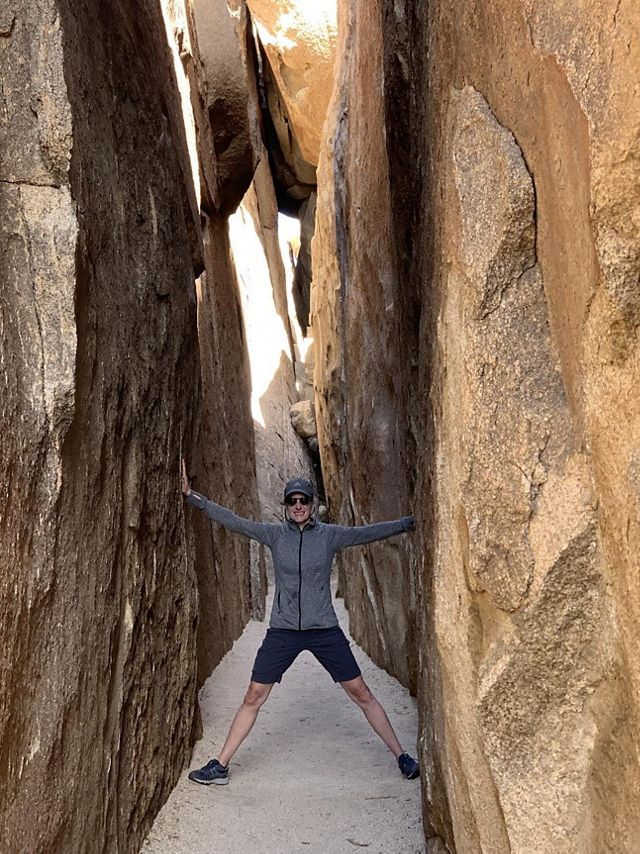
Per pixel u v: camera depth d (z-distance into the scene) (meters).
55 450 2.39
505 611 1.94
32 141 2.53
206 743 4.31
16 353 2.25
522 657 1.83
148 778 3.30
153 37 4.36
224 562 6.86
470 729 2.17
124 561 3.10
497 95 2.11
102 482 2.84
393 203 3.77
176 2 6.55
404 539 4.90
